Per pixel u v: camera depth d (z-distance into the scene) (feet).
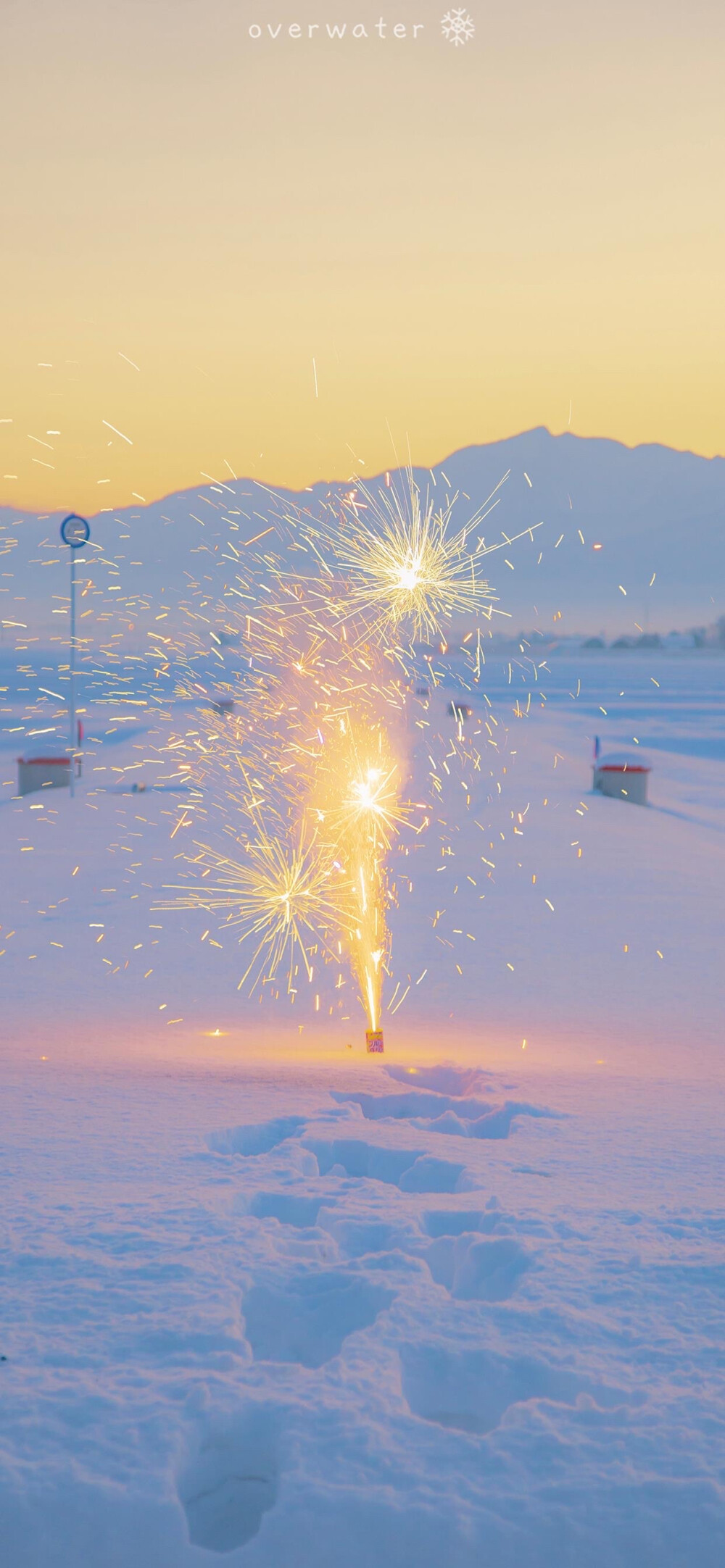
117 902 38.09
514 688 228.22
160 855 46.57
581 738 119.55
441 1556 6.57
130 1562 6.58
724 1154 13.87
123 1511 6.73
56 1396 7.80
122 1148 13.61
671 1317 9.21
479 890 41.19
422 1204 11.76
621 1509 6.85
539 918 36.63
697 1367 8.42
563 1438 7.53
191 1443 7.45
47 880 41.73
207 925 34.86
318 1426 7.55
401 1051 20.92
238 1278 9.70
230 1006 25.44
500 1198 11.97
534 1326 8.99
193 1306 9.12
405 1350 8.59
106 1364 8.29
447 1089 18.66
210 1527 7.50
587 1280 9.87
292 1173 12.73
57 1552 6.59
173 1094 16.42
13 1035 21.80
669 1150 14.03
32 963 29.71
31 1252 10.23
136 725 119.85
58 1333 8.73
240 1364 8.34
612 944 32.99
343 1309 9.53
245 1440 7.79
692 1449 7.39
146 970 29.09
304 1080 17.58
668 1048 21.77
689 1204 11.93
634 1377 8.30
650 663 434.30
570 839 54.08
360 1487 7.00
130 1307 9.16
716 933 34.86
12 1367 8.22
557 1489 7.02
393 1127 14.87
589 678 294.46
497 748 97.19
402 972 29.35
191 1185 12.25
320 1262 10.16
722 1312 9.32
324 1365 8.32
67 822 55.77
